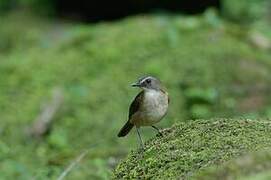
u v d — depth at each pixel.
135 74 16.17
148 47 17.02
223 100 15.18
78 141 14.34
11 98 15.85
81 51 17.48
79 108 15.20
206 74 15.85
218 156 6.09
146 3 22.67
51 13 23.56
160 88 8.78
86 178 11.56
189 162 6.20
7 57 18.69
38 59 17.47
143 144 7.54
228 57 16.42
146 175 6.40
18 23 22.41
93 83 16.08
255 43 17.47
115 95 15.62
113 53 16.95
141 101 8.68
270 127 6.78
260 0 21.27
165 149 6.74
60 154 12.96
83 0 23.53
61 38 19.69
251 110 15.03
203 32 17.52
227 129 6.81
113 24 18.88
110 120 14.88
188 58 16.36
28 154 13.71
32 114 15.13
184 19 18.20
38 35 21.55
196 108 14.78
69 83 16.22
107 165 12.08
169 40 17.00
